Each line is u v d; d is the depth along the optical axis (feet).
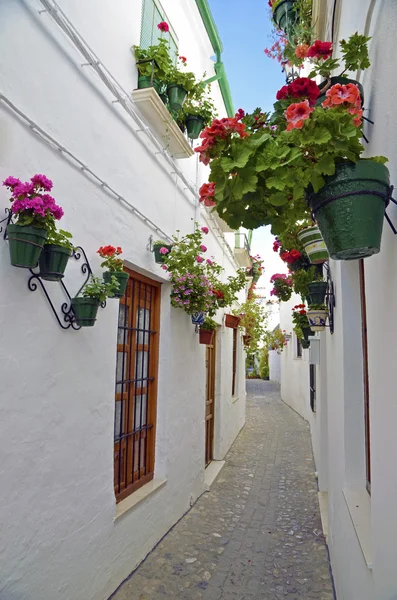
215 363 25.13
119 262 10.13
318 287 13.50
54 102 8.84
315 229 11.25
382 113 6.04
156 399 14.93
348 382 10.35
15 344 7.54
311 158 5.16
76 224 9.53
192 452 17.94
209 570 12.53
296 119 5.02
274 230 6.06
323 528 15.24
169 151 15.64
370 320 7.21
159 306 15.21
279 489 20.30
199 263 15.38
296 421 40.65
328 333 14.83
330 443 13.99
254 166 5.36
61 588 8.68
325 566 13.00
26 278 7.82
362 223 5.00
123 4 12.47
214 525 15.85
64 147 9.14
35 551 7.93
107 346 10.78
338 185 5.07
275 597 11.30
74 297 9.29
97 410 10.27
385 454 5.80
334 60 6.68
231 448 28.58
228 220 6.00
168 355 15.02
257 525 16.02
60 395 8.82
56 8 8.86
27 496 7.78
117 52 11.99
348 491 9.81
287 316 58.08
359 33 7.91
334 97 5.24
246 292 40.27
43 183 6.98
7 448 7.31
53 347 8.61
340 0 10.93
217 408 24.89
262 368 101.40
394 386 5.34
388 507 5.54
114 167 11.45
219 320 24.86
